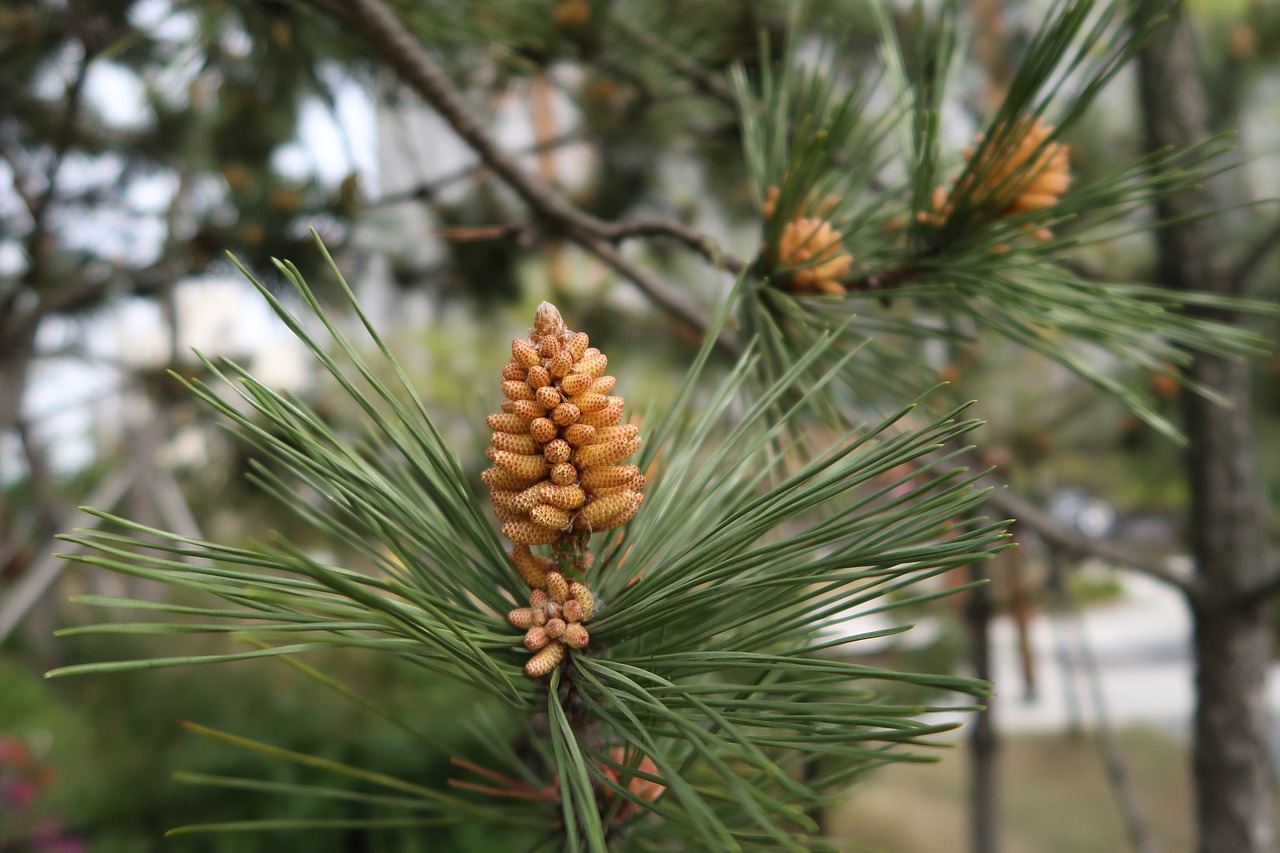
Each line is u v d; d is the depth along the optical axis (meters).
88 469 1.62
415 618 0.21
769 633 0.24
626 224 0.42
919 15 0.31
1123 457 0.98
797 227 0.32
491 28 0.48
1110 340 0.31
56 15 0.65
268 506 1.04
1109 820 1.47
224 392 0.90
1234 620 0.63
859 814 1.39
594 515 0.24
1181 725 1.91
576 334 0.24
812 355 0.26
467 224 0.84
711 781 0.29
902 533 0.22
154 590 1.39
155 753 1.26
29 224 0.93
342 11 0.41
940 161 0.34
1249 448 0.63
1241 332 0.30
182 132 0.75
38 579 0.85
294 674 1.54
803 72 0.36
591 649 0.25
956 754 1.68
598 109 0.62
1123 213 0.30
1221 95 0.94
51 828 1.06
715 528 0.24
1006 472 0.85
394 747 1.23
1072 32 0.28
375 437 0.28
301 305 0.59
